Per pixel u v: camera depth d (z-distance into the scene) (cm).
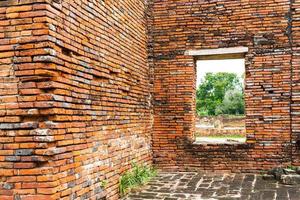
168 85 943
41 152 450
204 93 4238
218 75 4294
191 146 926
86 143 562
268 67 883
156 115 948
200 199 655
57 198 465
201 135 1930
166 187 754
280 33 878
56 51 477
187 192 709
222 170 905
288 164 866
